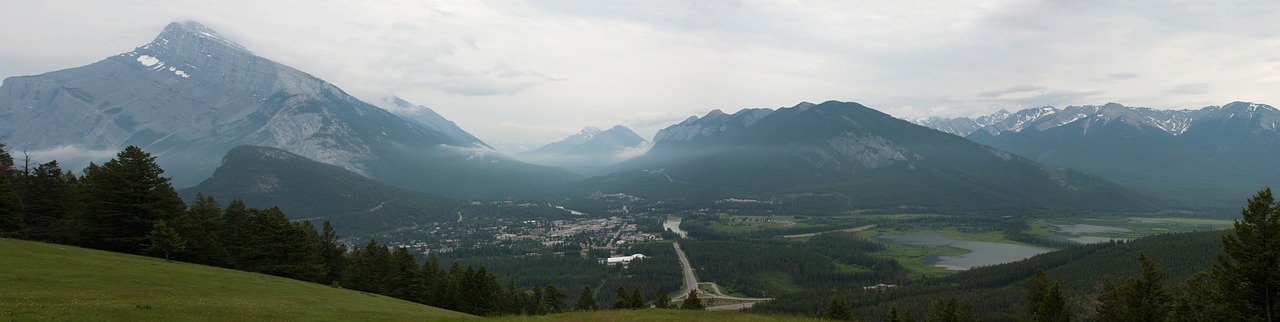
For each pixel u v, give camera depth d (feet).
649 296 590.55
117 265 228.43
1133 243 599.98
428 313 223.51
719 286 649.61
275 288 238.07
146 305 158.81
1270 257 173.78
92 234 312.29
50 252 237.66
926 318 356.59
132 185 325.01
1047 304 273.75
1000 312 437.58
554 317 192.95
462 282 404.36
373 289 374.63
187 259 324.60
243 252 332.80
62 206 347.15
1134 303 243.19
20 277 178.70
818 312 485.97
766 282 647.56
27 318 129.39
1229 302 183.62
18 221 295.48
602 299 577.43
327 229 427.33
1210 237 558.15
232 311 166.40
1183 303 223.51
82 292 169.07
